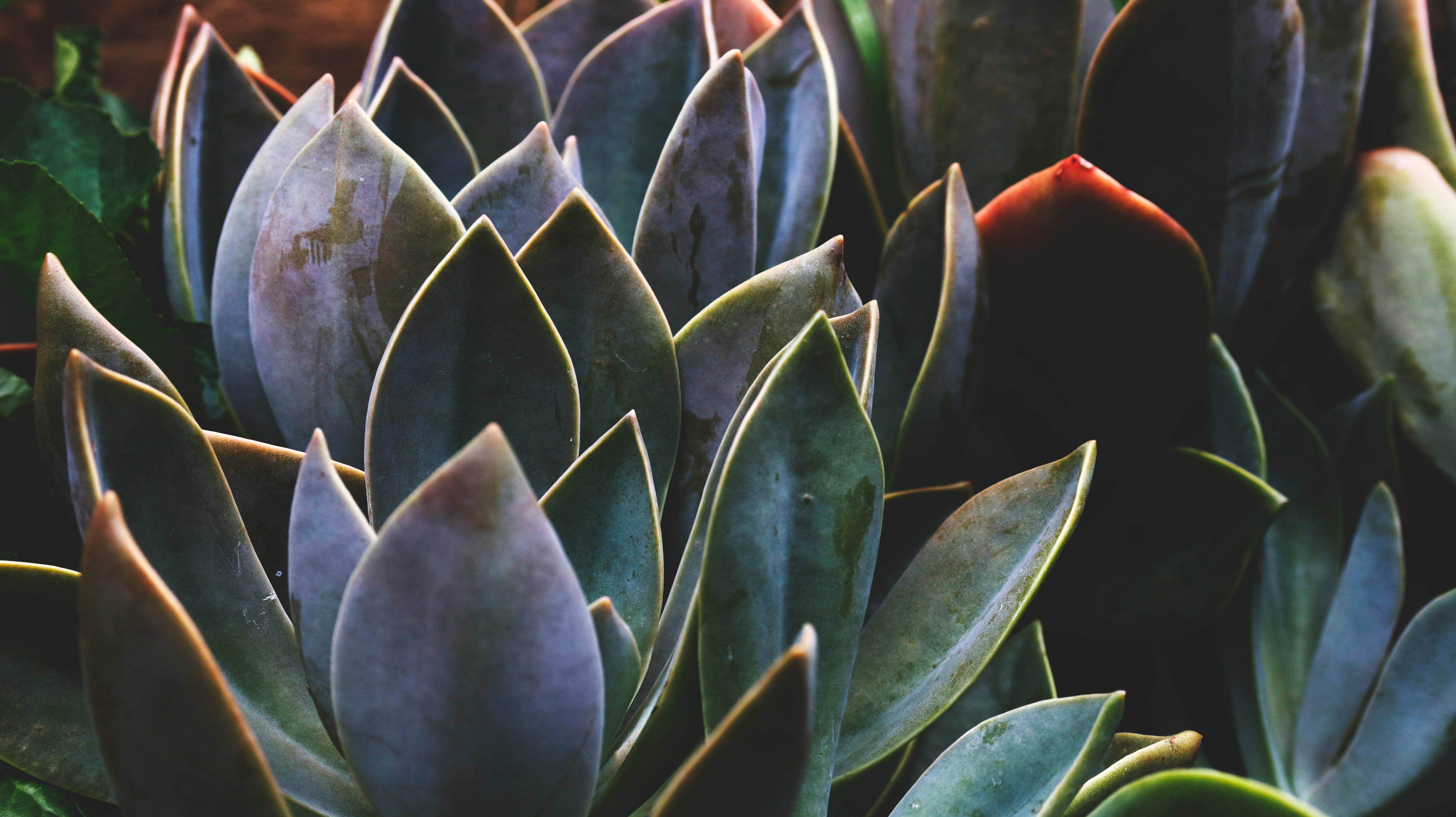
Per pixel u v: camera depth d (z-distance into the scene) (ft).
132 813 0.91
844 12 1.43
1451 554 1.37
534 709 0.91
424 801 0.94
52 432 1.03
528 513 0.87
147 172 1.36
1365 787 1.23
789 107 1.29
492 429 0.86
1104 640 1.31
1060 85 1.30
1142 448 1.25
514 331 1.03
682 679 0.99
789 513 1.01
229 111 1.28
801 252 1.26
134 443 0.98
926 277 1.24
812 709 0.89
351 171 1.07
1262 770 1.28
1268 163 1.26
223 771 0.89
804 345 0.99
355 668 0.91
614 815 1.03
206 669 0.87
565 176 1.13
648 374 1.09
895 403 1.26
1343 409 1.35
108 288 1.20
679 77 1.30
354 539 0.95
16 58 2.15
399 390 1.03
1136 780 1.09
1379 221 1.31
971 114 1.33
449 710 0.90
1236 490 1.21
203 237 1.28
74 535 1.06
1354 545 1.28
